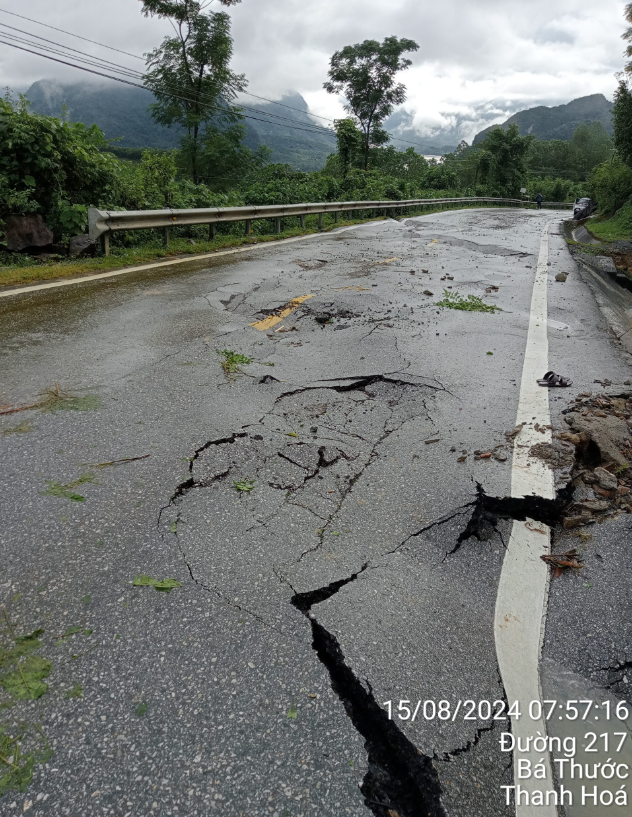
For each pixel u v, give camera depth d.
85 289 6.64
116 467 2.90
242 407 3.70
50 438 3.14
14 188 8.27
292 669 1.82
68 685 1.71
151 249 9.52
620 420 3.66
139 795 1.43
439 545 2.50
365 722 1.70
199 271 8.09
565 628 2.09
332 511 2.67
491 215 27.81
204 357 4.57
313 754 1.56
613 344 5.65
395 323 5.90
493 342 5.43
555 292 8.13
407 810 1.49
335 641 1.94
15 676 1.73
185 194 12.54
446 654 1.93
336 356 4.80
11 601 2.01
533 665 1.93
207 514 2.57
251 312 6.01
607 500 2.89
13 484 2.70
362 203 18.38
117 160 10.02
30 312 5.59
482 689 1.82
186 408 3.63
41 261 8.03
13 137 7.98
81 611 1.99
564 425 3.60
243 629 1.95
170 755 1.53
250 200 16.69
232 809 1.42
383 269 9.07
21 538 2.33
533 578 2.36
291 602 2.09
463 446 3.32
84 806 1.40
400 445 3.32
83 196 9.41
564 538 2.65
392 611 2.09
